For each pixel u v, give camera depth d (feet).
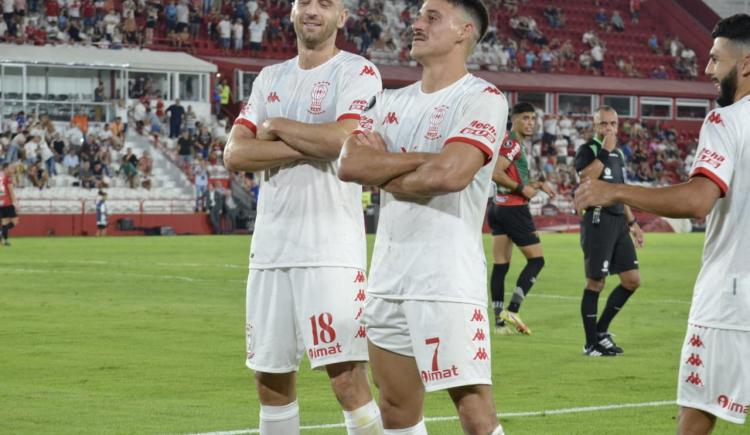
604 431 33.12
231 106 205.87
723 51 21.76
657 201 20.65
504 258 57.82
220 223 178.60
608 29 272.92
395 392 22.56
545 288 84.43
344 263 26.21
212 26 215.10
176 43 208.13
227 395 38.81
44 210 168.96
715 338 21.59
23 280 86.84
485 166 21.84
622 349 51.16
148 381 41.65
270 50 221.46
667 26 285.02
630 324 62.39
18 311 65.51
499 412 36.09
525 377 43.55
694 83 266.77
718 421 34.63
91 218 170.91
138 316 63.46
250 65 205.87
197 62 196.03
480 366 21.61
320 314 26.02
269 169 26.71
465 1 21.97
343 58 27.12
